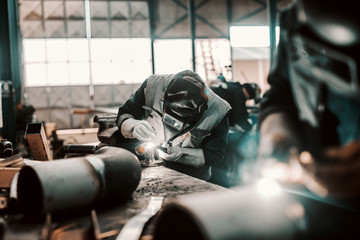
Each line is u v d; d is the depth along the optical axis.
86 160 1.14
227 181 3.16
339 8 0.73
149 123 1.97
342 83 0.81
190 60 13.19
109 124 2.16
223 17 13.19
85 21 13.51
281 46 1.04
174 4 12.98
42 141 1.86
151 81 2.05
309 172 0.87
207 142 1.99
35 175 1.10
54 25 13.45
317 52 0.87
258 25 13.47
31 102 13.86
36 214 1.08
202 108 1.74
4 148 1.99
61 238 0.95
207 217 0.67
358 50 0.77
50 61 13.72
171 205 0.73
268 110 1.02
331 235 0.87
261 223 0.69
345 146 0.84
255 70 18.44
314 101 0.89
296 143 0.92
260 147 0.95
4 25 5.82
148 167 1.95
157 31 13.01
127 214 1.13
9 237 0.94
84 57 13.80
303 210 0.82
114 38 13.69
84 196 1.07
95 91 14.15
